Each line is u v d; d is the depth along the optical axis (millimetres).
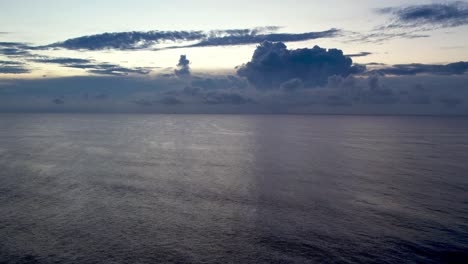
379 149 87000
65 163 63094
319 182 48438
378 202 38594
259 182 48531
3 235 29203
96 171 56000
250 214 34844
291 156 74125
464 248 26766
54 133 133875
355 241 28219
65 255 25812
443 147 91750
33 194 41594
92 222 32469
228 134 140375
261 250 26812
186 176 52656
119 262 24906
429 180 49375
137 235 29562
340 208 36531
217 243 28078
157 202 38875
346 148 89062
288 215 34531
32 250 26531
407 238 28734
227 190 44031
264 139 116812
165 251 26656
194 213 35188
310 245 27609
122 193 42625
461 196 40875
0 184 46250
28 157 69312
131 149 85062
